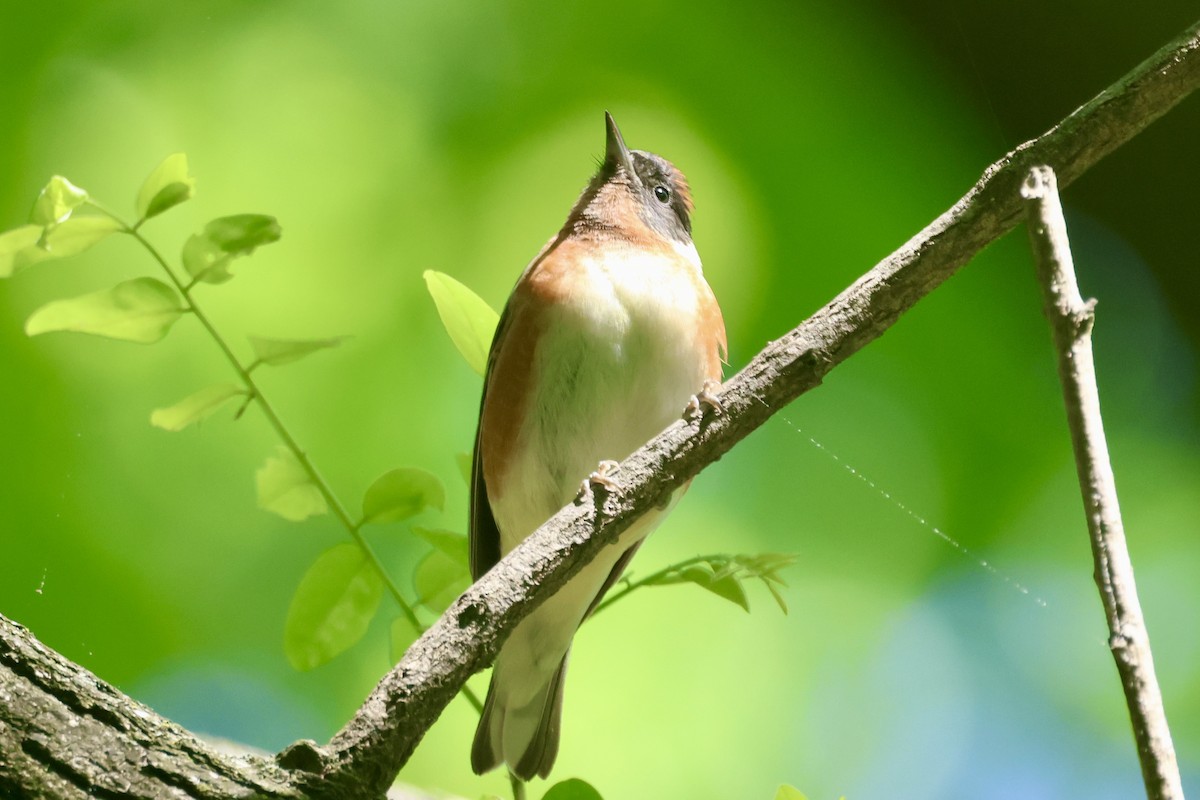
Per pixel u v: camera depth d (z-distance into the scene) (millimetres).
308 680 8781
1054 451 10336
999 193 5430
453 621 5164
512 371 8109
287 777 4695
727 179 10477
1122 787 9484
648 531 8062
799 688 9609
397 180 9859
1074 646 9867
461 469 7684
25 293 9164
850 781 9398
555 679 7988
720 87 10711
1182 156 11703
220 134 9797
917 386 10508
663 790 9242
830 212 10609
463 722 9086
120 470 8922
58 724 4516
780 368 5605
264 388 9164
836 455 10289
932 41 11320
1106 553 4180
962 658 9789
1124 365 11430
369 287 9562
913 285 5559
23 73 9641
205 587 8867
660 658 9562
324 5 10227
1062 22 11273
